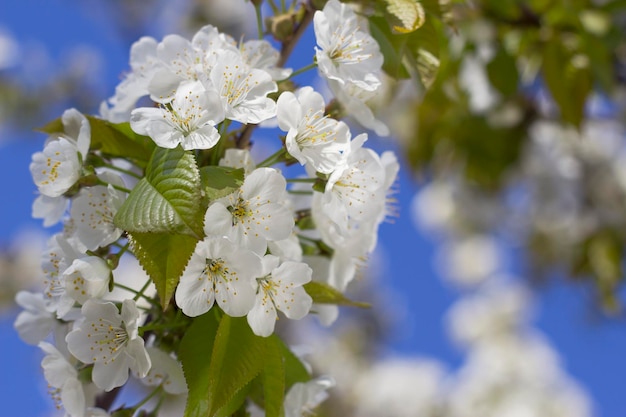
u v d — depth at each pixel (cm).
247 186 53
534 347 197
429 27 60
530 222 159
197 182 52
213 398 53
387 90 80
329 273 58
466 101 107
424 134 114
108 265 54
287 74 57
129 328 53
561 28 81
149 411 57
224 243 53
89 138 56
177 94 54
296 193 57
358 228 58
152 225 51
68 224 56
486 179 118
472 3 82
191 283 53
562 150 150
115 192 54
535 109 112
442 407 188
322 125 55
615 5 83
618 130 141
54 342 57
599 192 147
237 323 54
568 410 182
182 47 57
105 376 54
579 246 139
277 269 54
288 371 57
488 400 186
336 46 56
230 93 54
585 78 80
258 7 60
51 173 55
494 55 85
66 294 54
